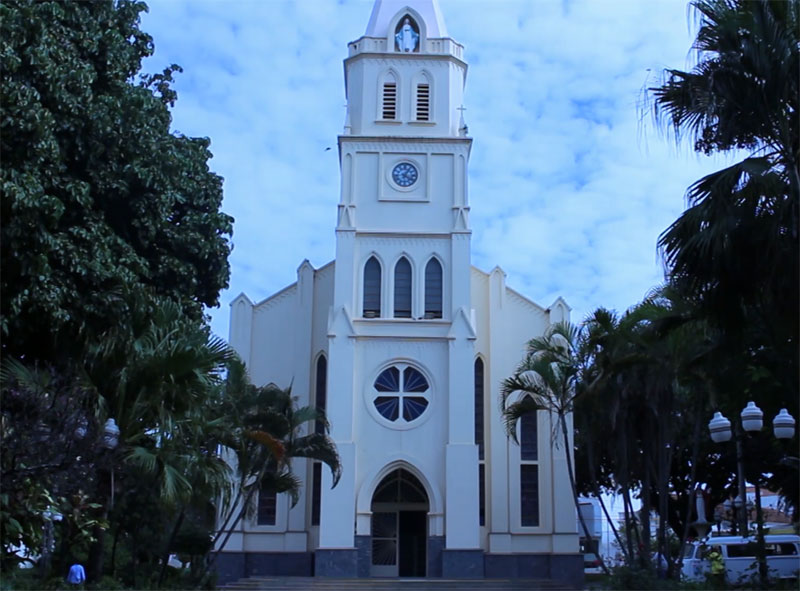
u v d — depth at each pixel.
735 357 24.22
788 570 38.50
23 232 20.83
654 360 29.70
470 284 44.09
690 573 38.94
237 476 34.34
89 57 24.56
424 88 47.12
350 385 42.47
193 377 22.59
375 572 42.59
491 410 44.88
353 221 44.59
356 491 41.66
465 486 41.47
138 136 24.42
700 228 18.97
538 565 42.88
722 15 18.78
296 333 45.94
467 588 38.22
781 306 20.00
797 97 18.55
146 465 21.36
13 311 20.70
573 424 39.88
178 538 35.00
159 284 26.64
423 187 45.44
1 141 20.97
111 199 24.25
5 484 17.06
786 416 23.58
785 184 18.86
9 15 21.48
